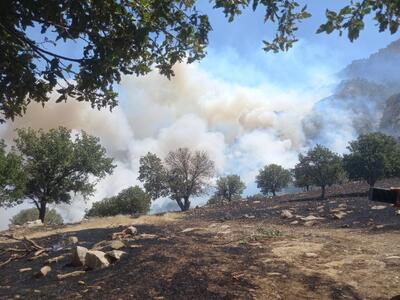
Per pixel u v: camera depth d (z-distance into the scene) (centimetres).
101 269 996
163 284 790
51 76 606
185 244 1244
